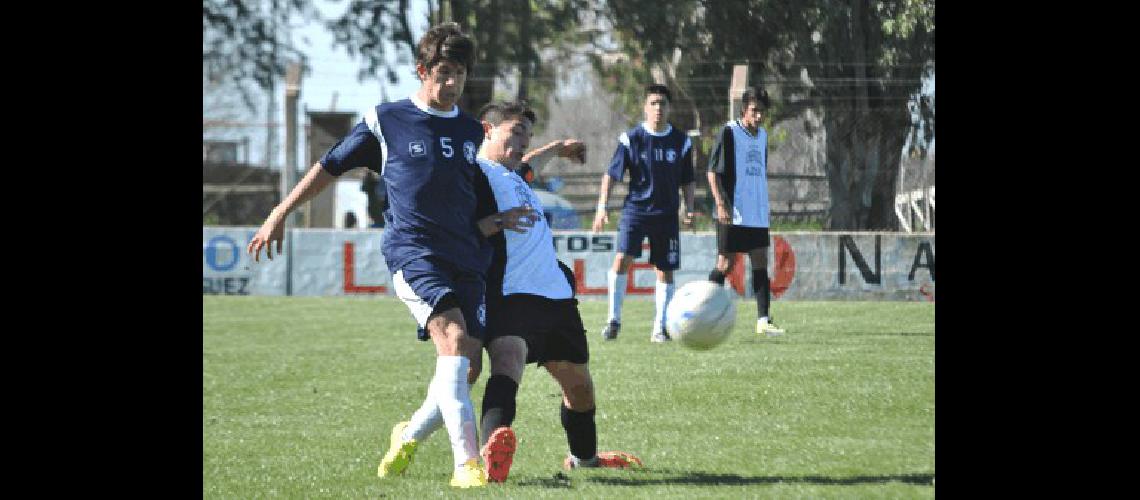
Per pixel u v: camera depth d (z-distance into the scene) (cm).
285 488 1662
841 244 6072
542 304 1761
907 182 7262
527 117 1873
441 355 1664
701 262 6147
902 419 2211
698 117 7838
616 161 3978
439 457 1900
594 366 3047
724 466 1773
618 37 9194
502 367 1723
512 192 1806
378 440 2084
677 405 2405
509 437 1608
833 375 2811
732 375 2827
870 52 8144
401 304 5697
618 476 1694
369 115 1761
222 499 1611
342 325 4559
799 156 7494
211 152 7094
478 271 1750
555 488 1592
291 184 6900
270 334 4194
